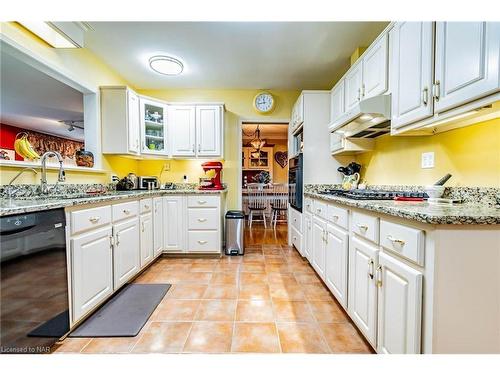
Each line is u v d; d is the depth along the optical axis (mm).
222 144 3434
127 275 2164
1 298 1062
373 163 2598
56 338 1353
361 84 2137
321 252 2252
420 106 1328
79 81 2449
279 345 1437
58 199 1599
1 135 5457
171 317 1729
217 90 3752
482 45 964
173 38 2406
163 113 3355
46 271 1284
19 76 2852
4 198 1604
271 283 2311
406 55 1454
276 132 6844
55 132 6445
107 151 2818
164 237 3004
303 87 3672
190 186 3707
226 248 3213
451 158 1512
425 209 1059
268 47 2574
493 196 1230
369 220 1346
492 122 1245
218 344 1445
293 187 3463
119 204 2035
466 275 888
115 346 1428
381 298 1216
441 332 889
